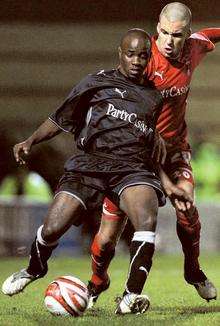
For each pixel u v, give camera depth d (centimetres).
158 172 2175
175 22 2339
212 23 6762
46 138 2206
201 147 7244
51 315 2155
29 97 6956
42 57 6975
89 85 2166
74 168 2156
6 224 5716
